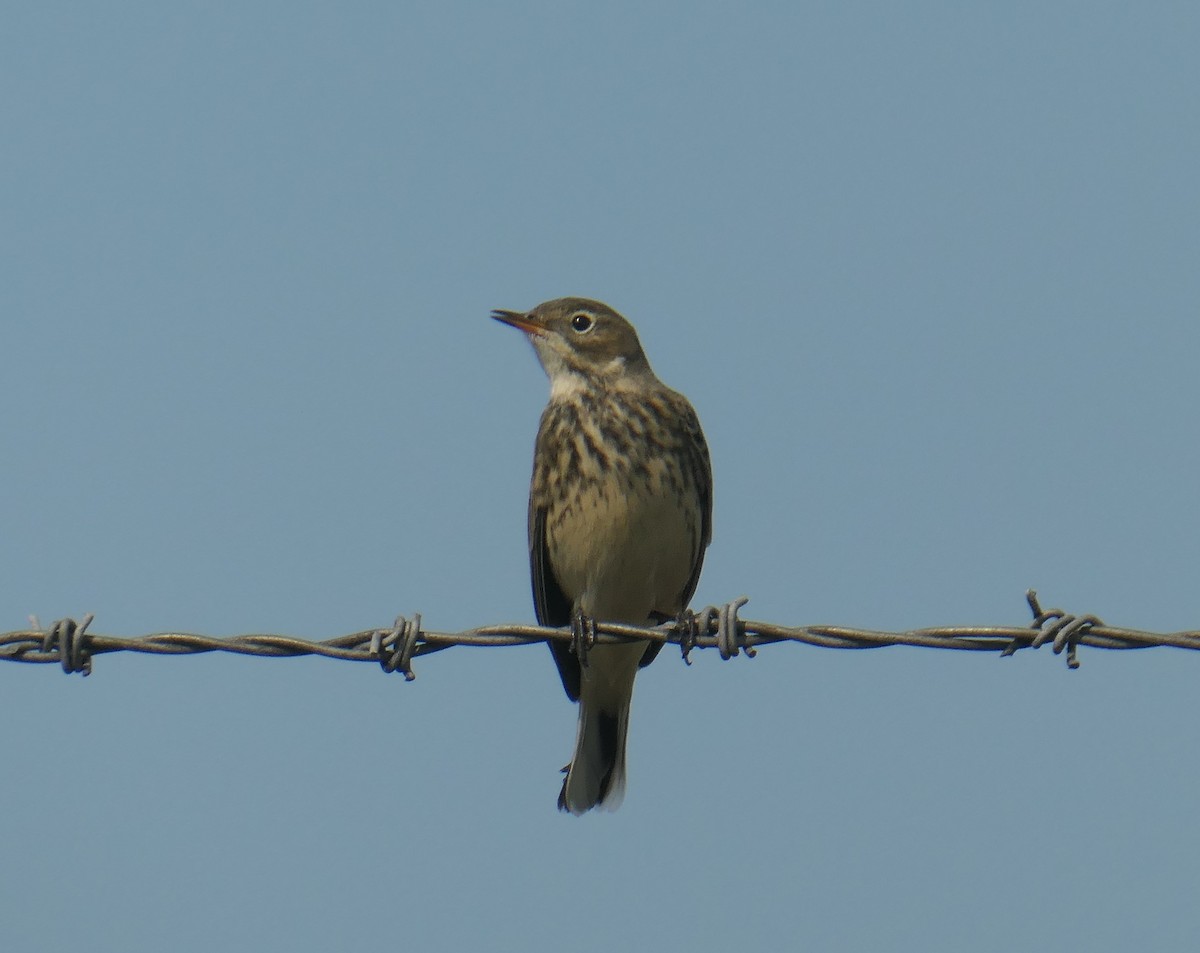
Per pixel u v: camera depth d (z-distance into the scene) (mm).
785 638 10414
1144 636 9648
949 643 10023
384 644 10383
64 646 10234
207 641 10289
